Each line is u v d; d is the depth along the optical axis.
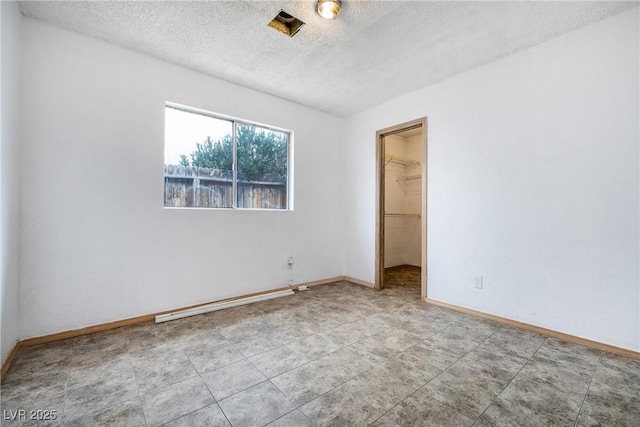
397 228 5.56
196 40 2.47
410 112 3.52
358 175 4.21
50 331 2.23
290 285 3.78
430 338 2.32
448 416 1.42
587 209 2.25
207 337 2.33
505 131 2.70
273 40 2.46
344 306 3.13
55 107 2.27
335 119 4.34
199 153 3.11
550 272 2.42
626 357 2.03
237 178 3.39
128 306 2.58
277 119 3.65
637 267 2.04
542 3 2.00
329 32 2.35
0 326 1.75
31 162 2.17
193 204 3.06
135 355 2.02
